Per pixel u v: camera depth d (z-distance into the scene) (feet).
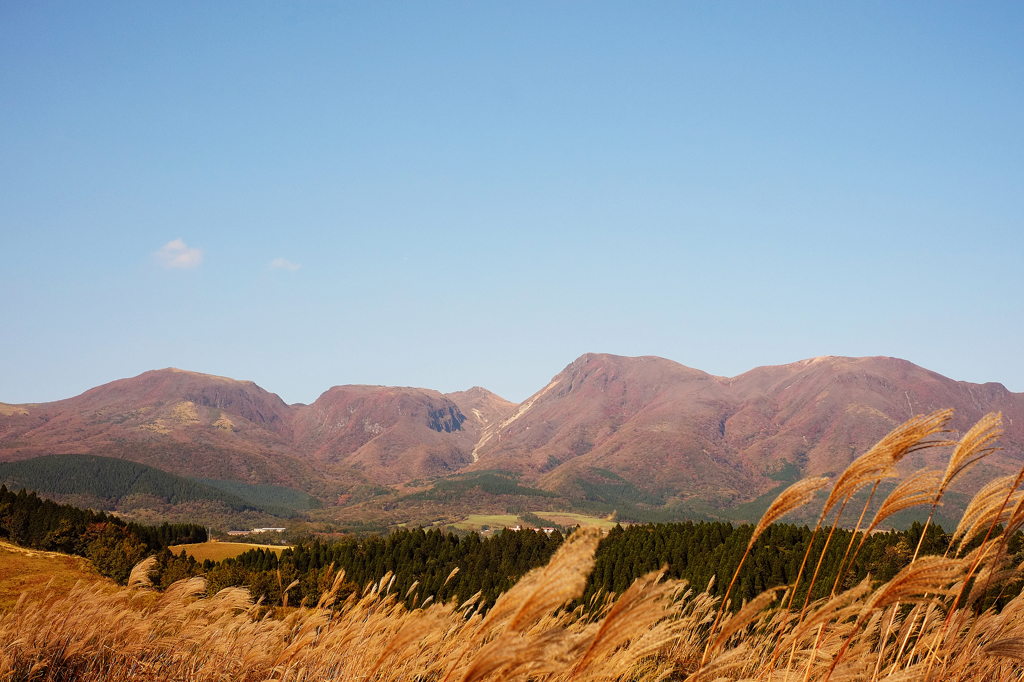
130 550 148.36
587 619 15.65
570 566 8.33
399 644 12.64
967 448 12.26
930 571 10.68
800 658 13.34
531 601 8.39
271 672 20.97
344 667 19.97
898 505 12.47
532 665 9.00
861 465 11.48
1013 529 12.37
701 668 12.83
